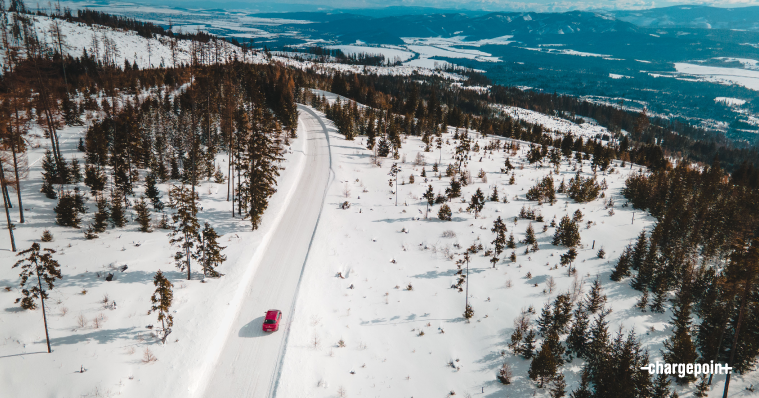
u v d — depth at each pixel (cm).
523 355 3012
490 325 3338
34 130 6375
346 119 9325
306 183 6306
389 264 4203
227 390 2552
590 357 2947
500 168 7462
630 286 3972
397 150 8244
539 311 3500
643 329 3394
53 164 4788
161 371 2522
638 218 5575
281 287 3662
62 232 3956
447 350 3070
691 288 3728
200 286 3431
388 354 2998
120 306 3033
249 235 4441
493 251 4484
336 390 2634
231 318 3186
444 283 3903
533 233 4581
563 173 7569
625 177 7725
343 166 7106
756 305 3188
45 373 2394
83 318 2838
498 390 2728
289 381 2642
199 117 7169
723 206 5394
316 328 3172
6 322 2725
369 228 4972
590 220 5403
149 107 7300
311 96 13412
